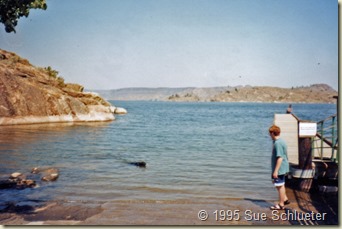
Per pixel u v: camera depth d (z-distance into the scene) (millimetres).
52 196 8609
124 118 57156
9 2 6609
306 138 9195
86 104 44094
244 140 25266
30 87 34938
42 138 22188
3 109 31031
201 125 43719
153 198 8602
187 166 13516
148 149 19203
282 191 7637
